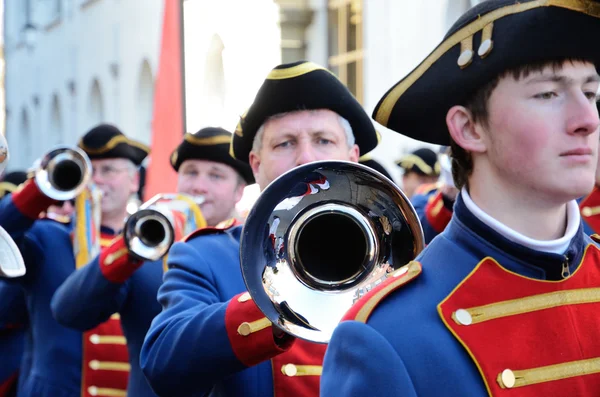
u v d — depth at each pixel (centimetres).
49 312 561
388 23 1367
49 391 551
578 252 245
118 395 557
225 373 305
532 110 229
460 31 241
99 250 568
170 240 460
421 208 641
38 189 505
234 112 1566
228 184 526
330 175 274
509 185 237
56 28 2672
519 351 229
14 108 3041
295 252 277
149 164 855
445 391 224
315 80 358
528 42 229
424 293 238
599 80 237
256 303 272
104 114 2348
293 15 1633
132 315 486
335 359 234
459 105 244
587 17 228
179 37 891
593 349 235
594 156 230
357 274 276
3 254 307
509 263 238
